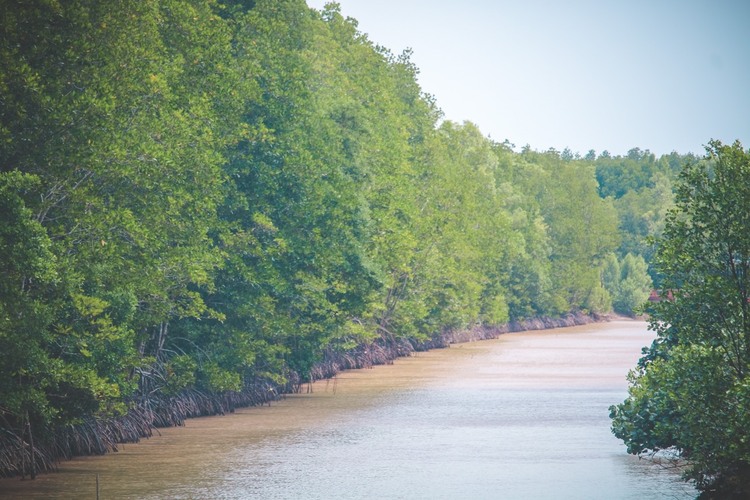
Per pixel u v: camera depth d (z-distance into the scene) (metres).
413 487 71.94
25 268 68.31
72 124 77.44
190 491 70.31
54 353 78.81
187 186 94.06
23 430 73.56
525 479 74.69
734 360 62.34
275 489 71.12
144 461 81.38
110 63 81.00
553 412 112.75
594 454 85.44
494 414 110.88
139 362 85.31
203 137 94.19
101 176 82.56
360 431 98.06
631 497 68.69
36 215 76.25
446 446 89.44
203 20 102.75
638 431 73.62
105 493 69.44
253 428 99.75
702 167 63.97
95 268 78.38
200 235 95.06
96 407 77.50
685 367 60.97
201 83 101.81
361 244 144.50
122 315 82.44
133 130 84.38
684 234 63.56
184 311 96.38
